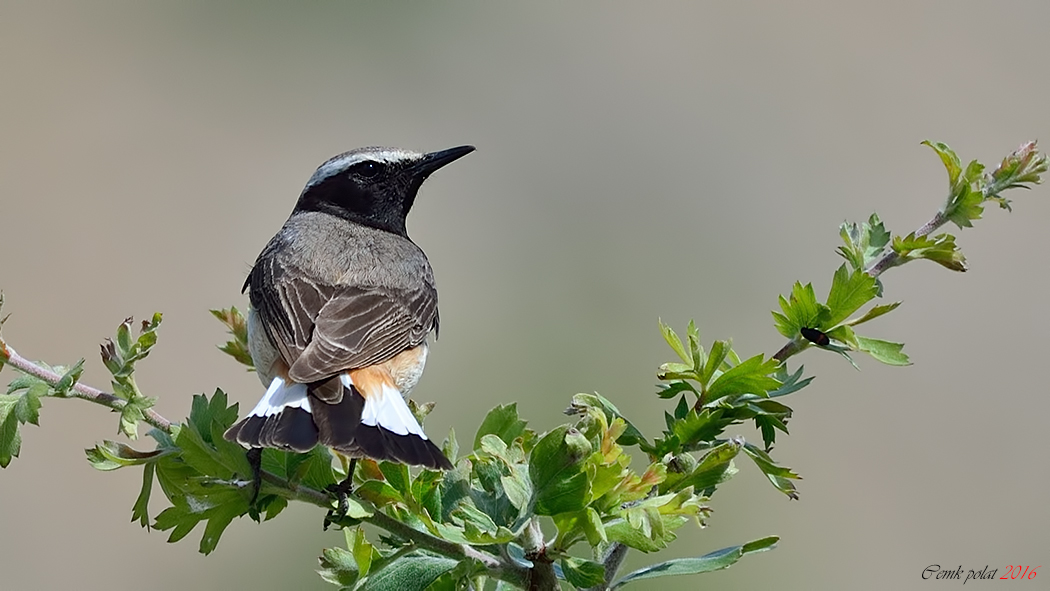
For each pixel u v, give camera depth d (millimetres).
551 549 8672
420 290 13141
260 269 12875
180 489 9109
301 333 11578
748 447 9523
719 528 18812
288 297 12102
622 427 8578
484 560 8969
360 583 8719
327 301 12180
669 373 9914
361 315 12070
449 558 9094
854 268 10273
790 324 10195
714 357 9812
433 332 13766
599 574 8594
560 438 8453
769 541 9039
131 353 8922
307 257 12906
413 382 12711
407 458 9156
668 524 8422
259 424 9391
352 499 9195
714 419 9594
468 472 9641
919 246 10188
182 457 9023
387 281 12797
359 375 10836
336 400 10109
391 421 9852
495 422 10031
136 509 9086
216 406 9266
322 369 10531
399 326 12328
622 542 8430
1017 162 10305
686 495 8484
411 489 9352
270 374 11734
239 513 9141
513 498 8445
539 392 21812
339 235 13734
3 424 8664
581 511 8383
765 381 9758
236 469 9117
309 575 18750
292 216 14781
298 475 9273
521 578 8953
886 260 10367
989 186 10305
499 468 9375
